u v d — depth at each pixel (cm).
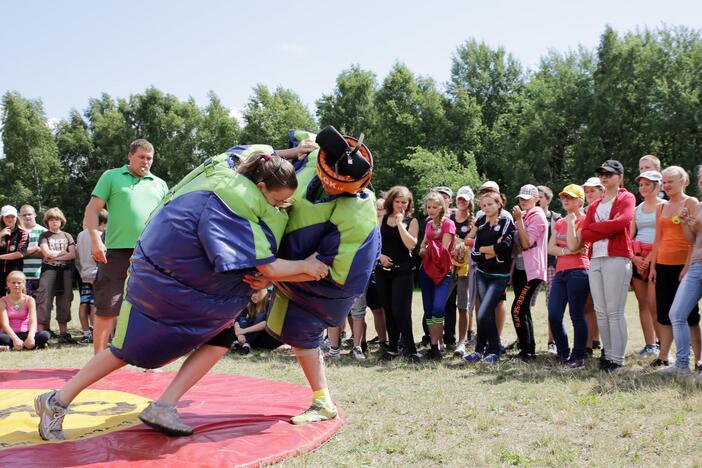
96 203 604
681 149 3097
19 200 3928
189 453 362
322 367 452
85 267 927
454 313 826
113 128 4253
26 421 425
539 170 3362
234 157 384
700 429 403
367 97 4128
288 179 367
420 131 3797
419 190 3312
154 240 366
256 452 369
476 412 468
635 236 684
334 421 440
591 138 3234
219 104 4472
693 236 572
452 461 372
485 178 3572
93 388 532
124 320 376
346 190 384
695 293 566
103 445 374
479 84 4081
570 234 638
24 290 857
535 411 468
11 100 4044
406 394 541
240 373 654
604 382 538
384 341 811
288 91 4881
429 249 724
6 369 670
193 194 367
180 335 370
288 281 390
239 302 382
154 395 510
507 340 859
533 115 3534
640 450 375
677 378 532
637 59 3209
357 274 398
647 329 688
